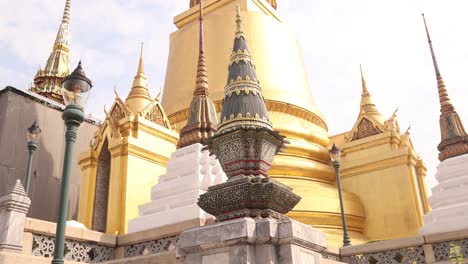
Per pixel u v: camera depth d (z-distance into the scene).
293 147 20.98
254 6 27.23
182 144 14.27
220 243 5.86
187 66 24.61
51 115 22.11
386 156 20.58
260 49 24.61
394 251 13.23
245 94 7.11
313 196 18.53
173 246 11.30
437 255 12.65
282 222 5.96
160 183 13.65
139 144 16.83
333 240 17.39
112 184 16.16
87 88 7.32
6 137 19.69
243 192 6.28
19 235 9.91
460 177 14.57
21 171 19.91
